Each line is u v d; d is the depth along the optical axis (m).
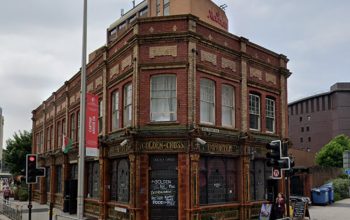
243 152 21.66
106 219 22.30
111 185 22.70
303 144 111.50
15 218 23.00
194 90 19.16
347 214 25.80
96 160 25.03
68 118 31.58
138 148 19.12
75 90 30.34
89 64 26.75
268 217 20.14
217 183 20.64
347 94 104.06
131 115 19.92
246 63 22.59
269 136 23.98
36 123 45.12
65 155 31.44
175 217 18.69
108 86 23.28
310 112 111.12
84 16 16.48
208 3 26.81
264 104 23.94
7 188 47.69
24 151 52.47
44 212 29.02
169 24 19.53
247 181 21.62
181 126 18.89
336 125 104.00
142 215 18.80
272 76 24.86
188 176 18.53
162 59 19.39
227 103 21.66
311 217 24.06
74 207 28.42
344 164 41.72
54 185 34.84
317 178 41.47
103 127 23.33
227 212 20.58
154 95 19.62
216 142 20.31
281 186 23.70
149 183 19.09
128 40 20.23
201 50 20.03
